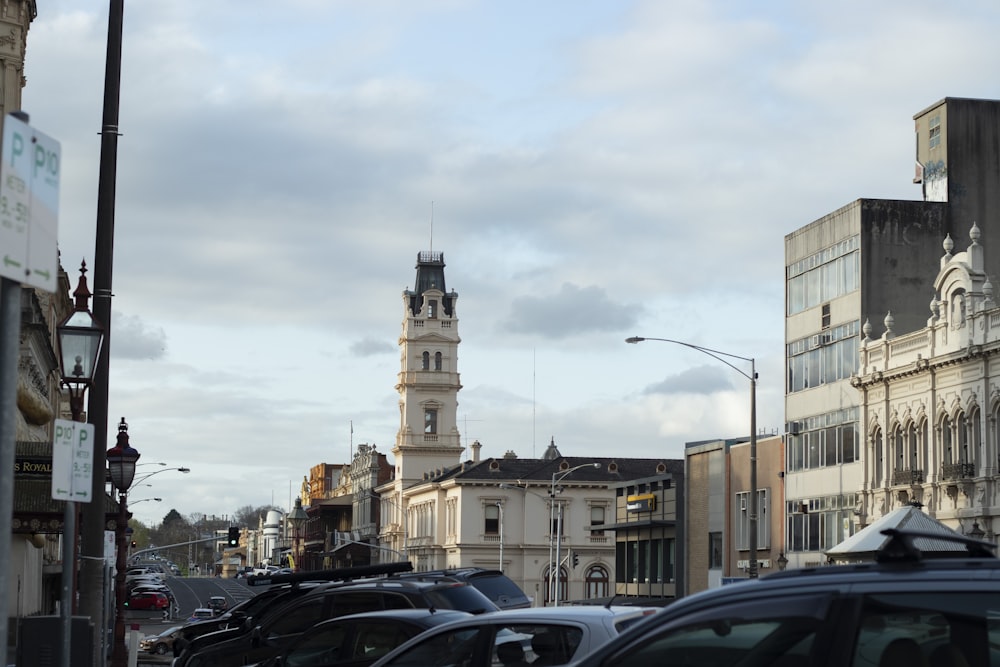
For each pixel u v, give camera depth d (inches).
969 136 2402.8
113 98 706.2
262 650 791.1
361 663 600.4
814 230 2482.8
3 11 1525.6
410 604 717.3
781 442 2544.3
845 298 2352.4
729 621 271.6
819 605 263.0
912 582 257.3
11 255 263.0
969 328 1973.4
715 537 2748.5
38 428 1918.1
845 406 2317.9
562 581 4517.7
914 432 2124.8
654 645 278.7
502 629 460.4
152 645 2198.6
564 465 4618.6
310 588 949.2
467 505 4581.7
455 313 5772.6
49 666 440.1
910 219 2343.8
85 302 701.9
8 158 261.9
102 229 698.2
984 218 2386.8
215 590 6505.9
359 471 6589.6
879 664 254.4
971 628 249.6
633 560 3203.7
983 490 1929.1
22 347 1660.9
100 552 687.7
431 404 5689.0
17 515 1093.8
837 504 2319.1
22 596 1611.7
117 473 1159.6
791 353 2544.3
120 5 709.3
